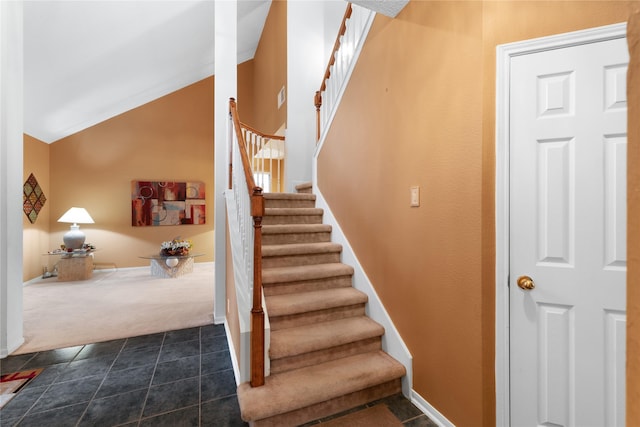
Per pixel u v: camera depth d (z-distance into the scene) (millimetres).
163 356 2354
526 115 1326
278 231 2582
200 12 4082
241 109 6695
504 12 1346
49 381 1991
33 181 4859
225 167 3146
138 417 1647
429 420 1617
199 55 5270
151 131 5969
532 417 1332
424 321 1696
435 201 1612
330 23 4160
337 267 2416
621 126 1204
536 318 1324
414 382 1772
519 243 1343
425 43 1678
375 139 2160
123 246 5750
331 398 1642
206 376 2062
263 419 1514
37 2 2768
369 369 1780
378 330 1995
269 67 5348
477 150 1377
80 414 1667
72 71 4027
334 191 2816
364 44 2301
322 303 2072
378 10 1871
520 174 1338
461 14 1452
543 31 1295
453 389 1509
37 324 3006
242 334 1697
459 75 1463
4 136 2320
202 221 6305
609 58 1215
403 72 1858
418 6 1726
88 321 3105
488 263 1367
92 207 5570
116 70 4551
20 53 2463
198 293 4180
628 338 300
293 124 4125
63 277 4859
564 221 1280
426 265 1678
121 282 4789
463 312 1453
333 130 2848
